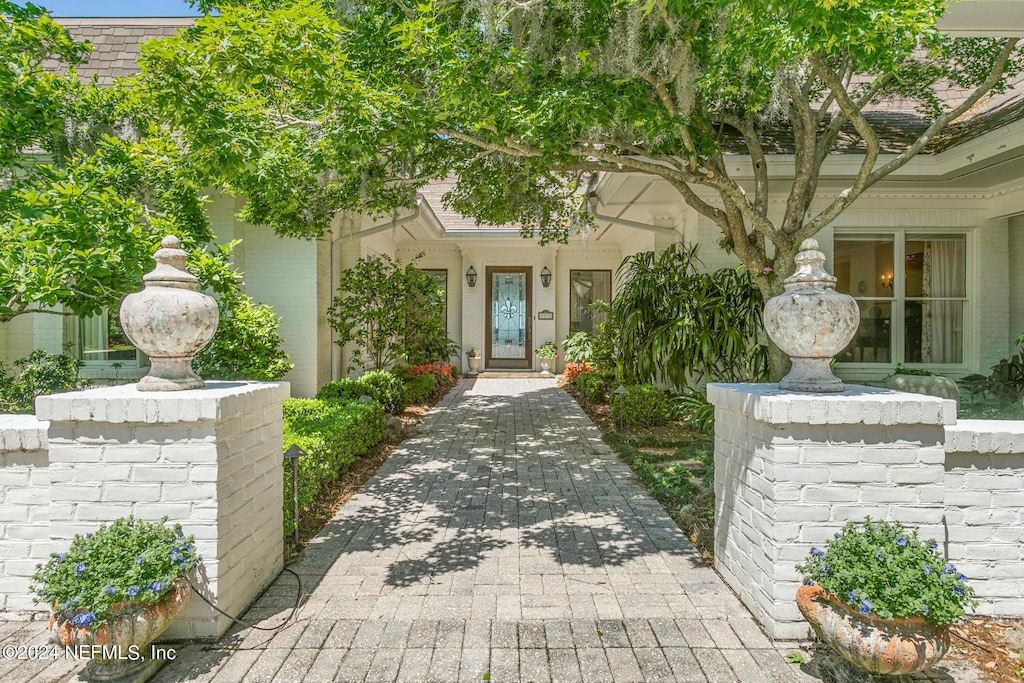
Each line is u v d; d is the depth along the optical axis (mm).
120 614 2119
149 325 2557
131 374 7281
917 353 7594
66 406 2385
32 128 4406
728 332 6547
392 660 2334
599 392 8617
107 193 4035
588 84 3773
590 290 13234
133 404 2383
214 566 2445
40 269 3498
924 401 2416
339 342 7863
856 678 2182
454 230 11906
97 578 2123
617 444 6156
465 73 3439
